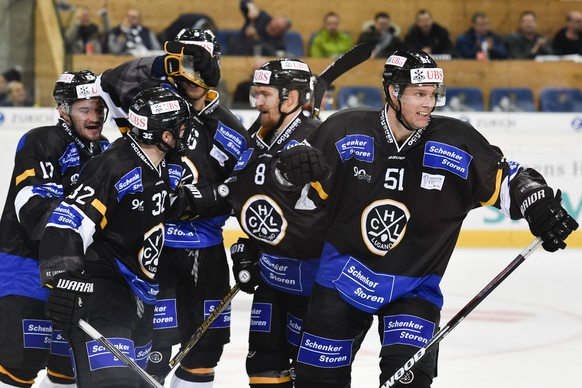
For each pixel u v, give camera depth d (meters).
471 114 19.42
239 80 19.20
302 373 6.52
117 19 20.56
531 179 6.35
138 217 6.34
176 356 7.43
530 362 10.16
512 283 15.02
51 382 7.66
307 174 6.25
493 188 6.36
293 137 7.29
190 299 7.94
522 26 20.66
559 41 20.62
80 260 6.05
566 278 15.51
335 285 6.46
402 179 6.34
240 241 7.55
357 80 19.52
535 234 6.34
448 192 6.32
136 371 6.18
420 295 6.42
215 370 9.71
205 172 7.83
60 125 7.31
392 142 6.36
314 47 20.58
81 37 19.33
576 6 21.39
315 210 7.15
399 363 6.21
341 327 6.46
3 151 17.62
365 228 6.39
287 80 7.21
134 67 7.55
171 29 20.08
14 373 7.26
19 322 7.17
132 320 6.45
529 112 19.50
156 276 7.70
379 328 6.59
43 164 7.11
